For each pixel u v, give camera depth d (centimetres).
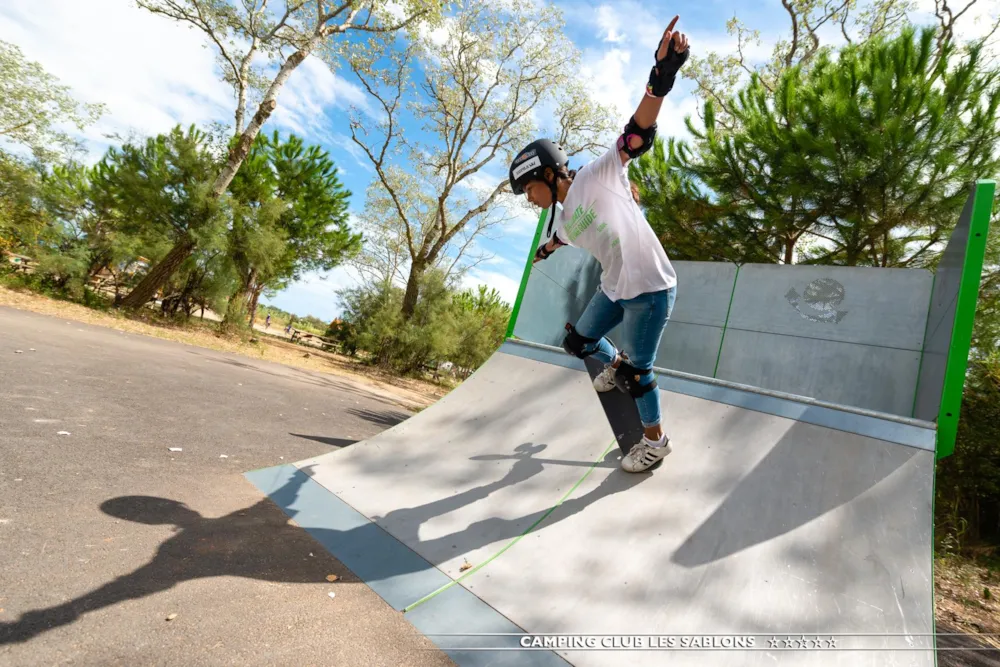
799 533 186
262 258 1563
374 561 197
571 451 266
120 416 362
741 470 222
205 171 1462
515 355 378
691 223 932
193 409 443
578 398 312
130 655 124
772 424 244
